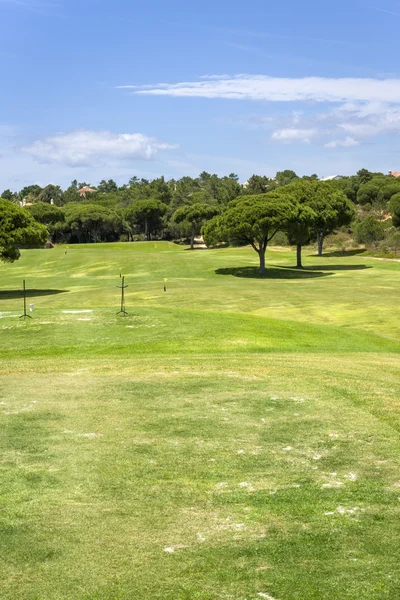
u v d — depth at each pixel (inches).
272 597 205.0
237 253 3376.0
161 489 295.6
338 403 446.6
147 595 207.0
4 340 914.1
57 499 284.8
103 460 335.3
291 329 992.2
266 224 2281.0
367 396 466.0
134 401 466.6
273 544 240.1
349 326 1119.6
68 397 483.8
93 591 209.5
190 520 262.4
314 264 2810.0
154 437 374.6
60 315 1099.9
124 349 840.3
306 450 346.9
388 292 1572.3
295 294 1566.2
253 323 1017.5
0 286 2219.5
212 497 285.9
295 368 598.5
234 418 413.4
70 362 668.7
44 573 221.1
